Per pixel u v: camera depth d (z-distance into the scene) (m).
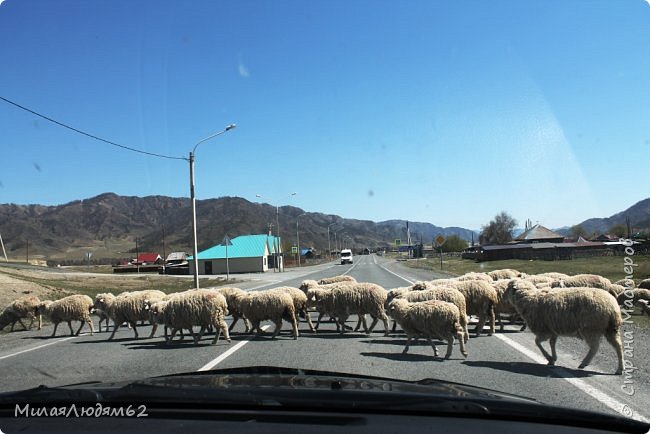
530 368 7.81
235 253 78.62
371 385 4.32
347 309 12.47
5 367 9.09
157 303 11.88
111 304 13.30
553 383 6.79
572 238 92.75
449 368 7.92
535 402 4.05
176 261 92.94
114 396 3.96
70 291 28.23
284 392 3.98
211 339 12.33
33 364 9.34
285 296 12.09
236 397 3.85
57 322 14.32
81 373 8.28
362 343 10.87
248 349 10.39
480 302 11.50
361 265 79.75
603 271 30.80
